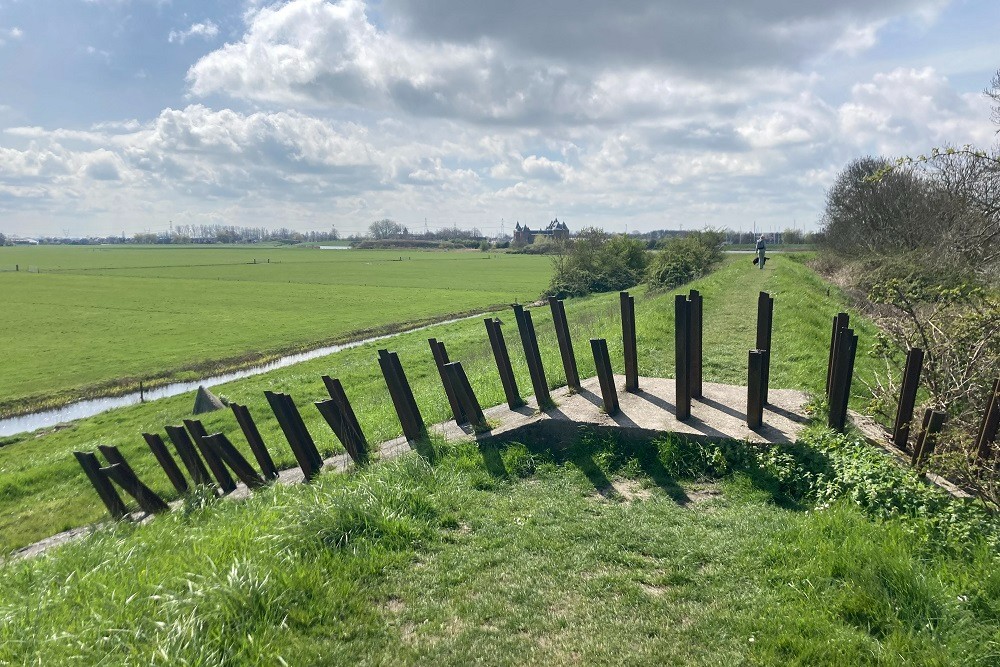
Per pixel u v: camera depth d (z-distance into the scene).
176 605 3.79
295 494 6.26
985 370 6.91
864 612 3.67
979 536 4.41
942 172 15.89
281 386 21.86
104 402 24.66
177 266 108.25
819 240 44.50
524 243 192.75
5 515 12.14
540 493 5.97
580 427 6.90
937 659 3.28
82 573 5.17
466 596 4.14
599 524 5.16
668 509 5.45
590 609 3.94
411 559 4.66
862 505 5.08
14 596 4.98
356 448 7.73
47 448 18.12
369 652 3.56
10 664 3.53
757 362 6.38
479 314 45.72
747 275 32.22
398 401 7.68
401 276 82.44
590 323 20.84
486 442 7.07
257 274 88.06
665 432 6.52
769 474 5.82
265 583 3.97
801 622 3.63
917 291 7.77
